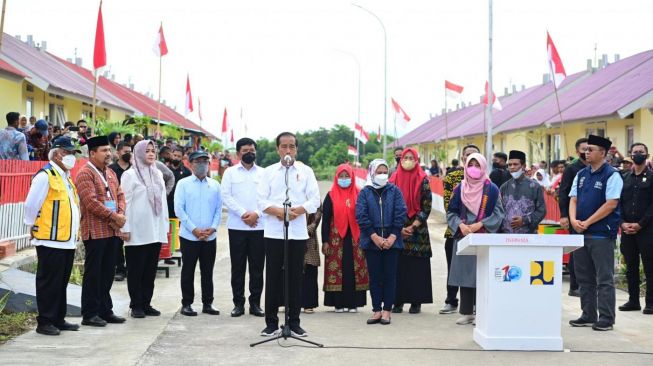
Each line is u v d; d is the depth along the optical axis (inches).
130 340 333.1
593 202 370.0
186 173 581.6
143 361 297.1
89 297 361.7
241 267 401.4
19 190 507.2
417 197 415.5
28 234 518.3
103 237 361.1
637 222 418.6
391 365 297.0
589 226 369.4
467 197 386.3
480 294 336.8
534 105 1476.4
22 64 900.0
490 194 383.6
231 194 401.7
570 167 404.2
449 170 981.2
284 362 299.6
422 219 413.4
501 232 402.0
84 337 337.7
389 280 382.6
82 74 1520.7
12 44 1123.9
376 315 383.6
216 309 405.1
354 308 419.5
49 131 728.3
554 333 324.8
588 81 1414.9
